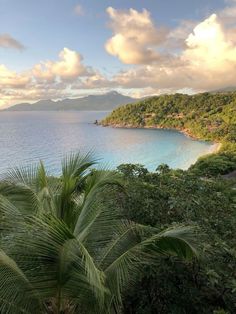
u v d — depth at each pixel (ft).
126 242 15.64
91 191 17.93
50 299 13.98
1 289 12.26
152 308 17.97
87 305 13.28
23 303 12.81
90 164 20.95
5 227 14.65
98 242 15.65
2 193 18.31
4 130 534.37
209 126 388.16
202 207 23.49
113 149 288.92
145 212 23.26
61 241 12.03
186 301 17.72
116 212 18.75
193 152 269.85
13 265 12.23
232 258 18.01
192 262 17.57
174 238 14.23
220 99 514.68
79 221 16.16
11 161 203.72
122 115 595.88
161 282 17.85
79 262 12.23
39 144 319.88
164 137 388.37
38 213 14.78
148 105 582.35
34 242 12.34
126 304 18.26
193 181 27.94
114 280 13.34
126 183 25.67
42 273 12.81
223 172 132.36
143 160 233.55
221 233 22.16
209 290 17.80
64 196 17.98
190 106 531.09
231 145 238.48
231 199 37.14
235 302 16.60
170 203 22.88
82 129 542.98
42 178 19.94
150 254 15.35
